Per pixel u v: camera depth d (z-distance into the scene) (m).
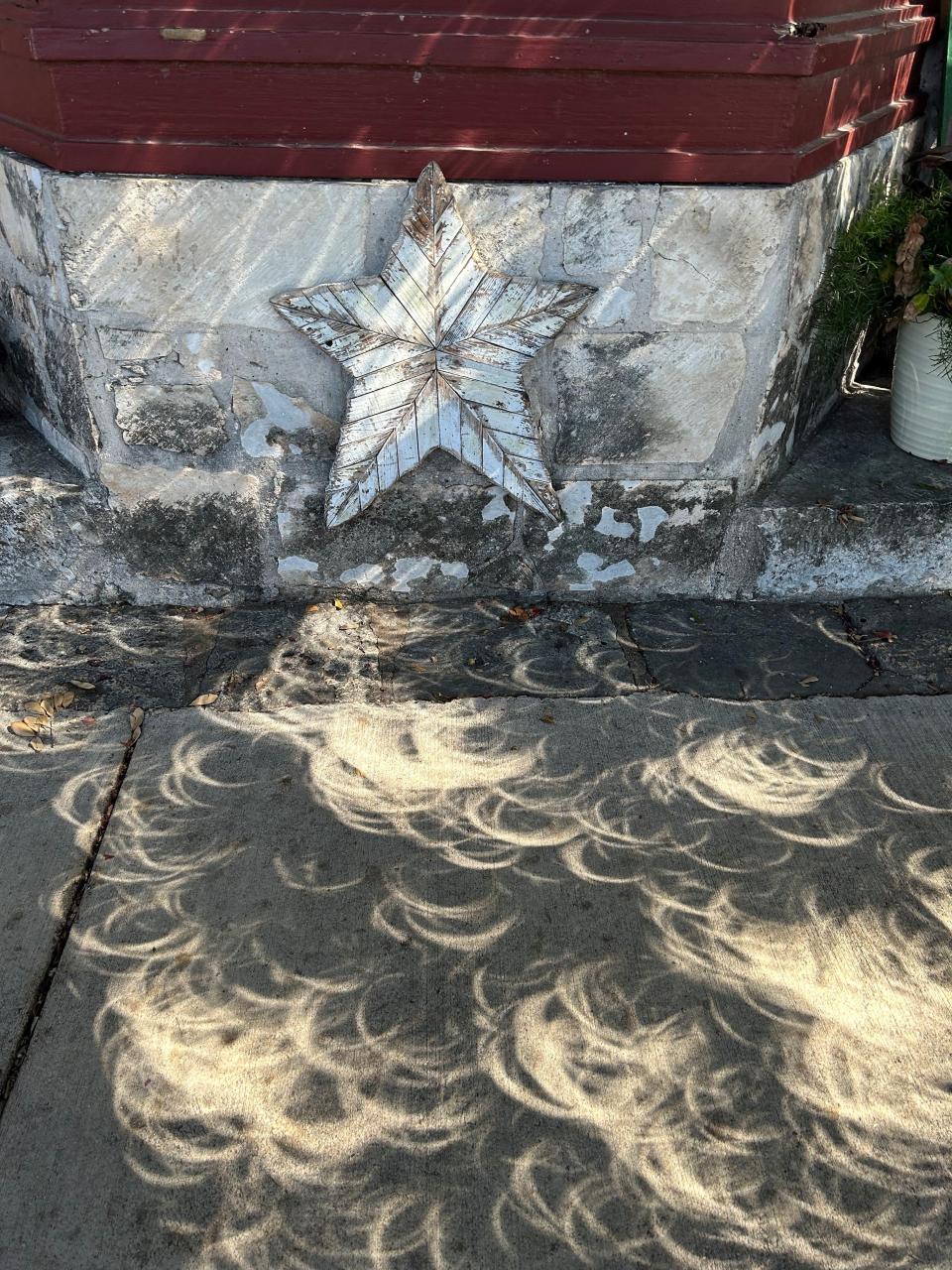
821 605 3.33
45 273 2.91
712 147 2.72
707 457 3.11
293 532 3.17
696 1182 1.76
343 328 2.82
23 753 2.67
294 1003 2.05
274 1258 1.65
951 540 3.25
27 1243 1.66
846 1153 1.80
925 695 2.92
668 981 2.10
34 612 3.21
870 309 3.22
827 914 2.26
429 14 2.54
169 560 3.19
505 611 3.27
